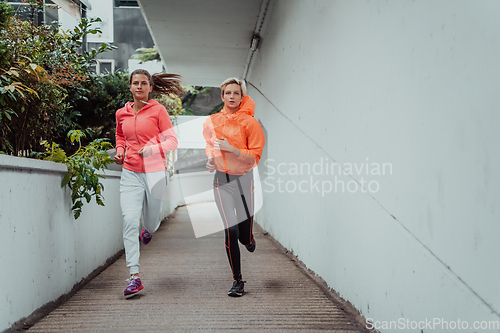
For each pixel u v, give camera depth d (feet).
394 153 6.40
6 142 10.30
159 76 11.68
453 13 4.80
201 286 10.62
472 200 4.46
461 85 4.65
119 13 57.98
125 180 10.38
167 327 7.63
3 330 6.67
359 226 7.98
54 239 8.91
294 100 13.79
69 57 15.79
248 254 14.80
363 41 7.68
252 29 21.71
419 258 5.63
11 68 9.35
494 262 4.10
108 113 20.86
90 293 9.93
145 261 13.88
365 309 7.70
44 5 14.96
